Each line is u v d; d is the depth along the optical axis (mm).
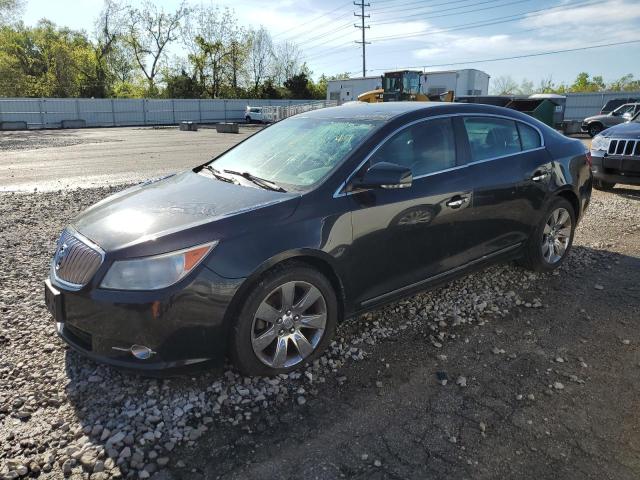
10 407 2791
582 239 6109
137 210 3225
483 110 4289
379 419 2750
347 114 4082
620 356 3402
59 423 2674
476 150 4102
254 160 3939
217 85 61219
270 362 3072
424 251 3697
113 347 2797
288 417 2764
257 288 2918
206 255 2781
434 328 3781
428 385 3066
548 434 2629
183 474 2350
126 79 60750
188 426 2666
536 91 63375
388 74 29047
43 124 38906
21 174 11766
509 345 3547
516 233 4418
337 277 3254
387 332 3715
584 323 3877
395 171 3166
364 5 57219
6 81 50219
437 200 3691
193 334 2777
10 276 4719
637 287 4578
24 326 3719
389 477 2336
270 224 2973
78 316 2854
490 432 2646
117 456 2443
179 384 3021
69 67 53219
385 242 3434
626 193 9117
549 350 3479
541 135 4746
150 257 2730
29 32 58500
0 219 6953
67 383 3021
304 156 3660
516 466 2406
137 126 42719
